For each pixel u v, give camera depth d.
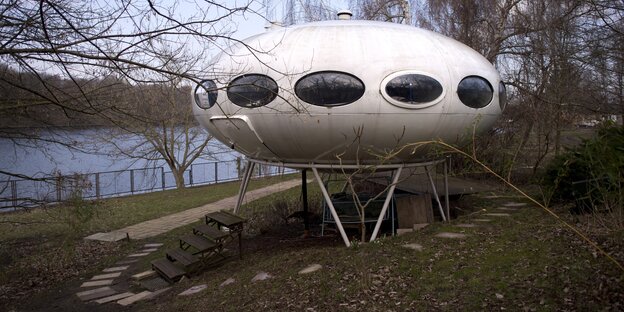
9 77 5.82
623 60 11.10
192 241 8.36
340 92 6.82
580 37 12.51
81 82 6.23
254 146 8.10
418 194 9.69
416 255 6.11
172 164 21.83
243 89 7.35
